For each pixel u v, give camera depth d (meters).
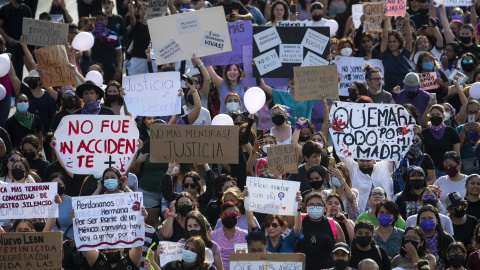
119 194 15.03
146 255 15.66
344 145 19.39
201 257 14.32
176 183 18.52
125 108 19.73
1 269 14.27
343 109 19.42
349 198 17.48
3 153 19.66
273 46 22.27
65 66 21.97
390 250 16.31
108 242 14.96
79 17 30.69
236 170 19.17
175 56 20.48
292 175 18.36
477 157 21.17
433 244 16.36
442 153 20.83
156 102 19.78
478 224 16.84
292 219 16.80
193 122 20.20
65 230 16.80
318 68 20.20
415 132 19.34
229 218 15.78
